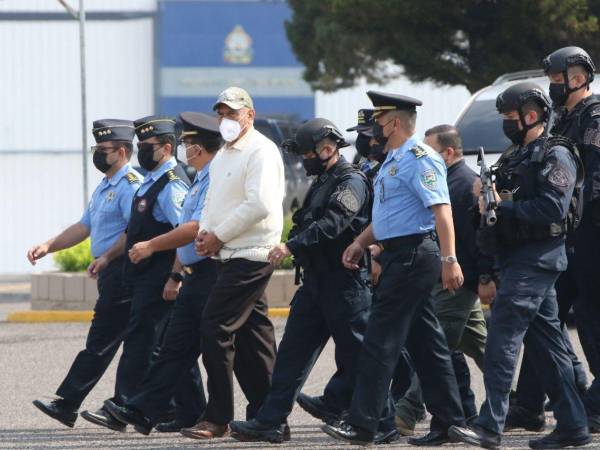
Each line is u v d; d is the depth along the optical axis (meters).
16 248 131.62
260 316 29.56
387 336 26.89
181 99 131.62
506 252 26.72
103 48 131.62
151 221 31.34
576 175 26.41
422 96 123.25
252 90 131.25
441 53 79.75
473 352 31.20
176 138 32.25
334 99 130.38
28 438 30.67
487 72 77.69
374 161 32.38
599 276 28.73
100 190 33.38
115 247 32.47
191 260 29.69
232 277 28.59
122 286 32.25
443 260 26.50
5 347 48.66
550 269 26.41
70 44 131.50
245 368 29.69
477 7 76.94
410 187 26.64
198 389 31.47
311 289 28.33
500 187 26.92
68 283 58.78
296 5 98.75
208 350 28.73
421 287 26.77
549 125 26.58
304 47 98.81
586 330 29.55
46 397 37.59
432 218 26.88
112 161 33.19
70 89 131.50
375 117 27.17
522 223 26.17
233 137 28.58
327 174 28.34
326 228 27.52
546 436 27.19
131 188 32.91
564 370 26.92
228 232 28.38
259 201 28.33
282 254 27.69
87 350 32.38
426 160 26.59
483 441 26.14
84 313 57.84
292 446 28.50
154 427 31.70
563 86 28.17
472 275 29.94
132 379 31.66
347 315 28.03
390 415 28.69
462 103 122.94
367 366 26.98
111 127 33.12
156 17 131.25
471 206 29.84
